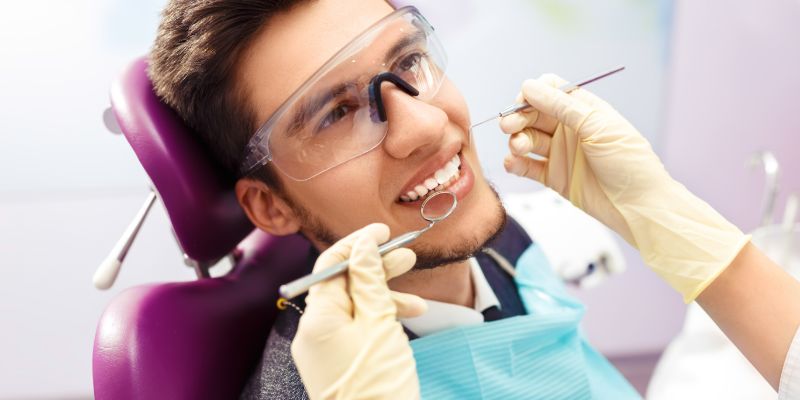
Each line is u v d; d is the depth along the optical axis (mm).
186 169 813
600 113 808
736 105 2197
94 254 2062
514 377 877
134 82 836
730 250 771
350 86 723
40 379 2057
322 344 616
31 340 2055
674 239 795
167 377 772
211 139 850
